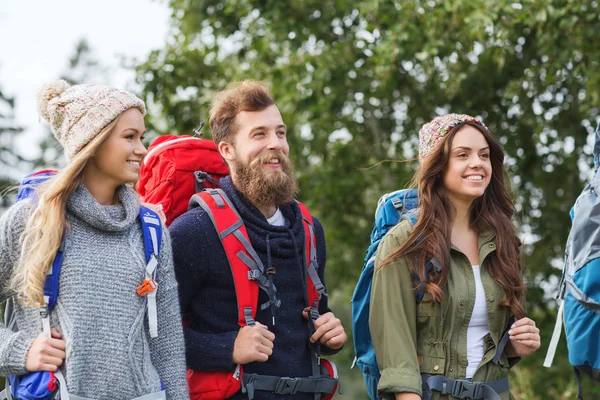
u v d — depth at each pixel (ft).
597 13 30.27
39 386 10.66
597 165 15.01
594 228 13.91
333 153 40.01
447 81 33.65
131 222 11.64
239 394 12.72
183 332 12.56
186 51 39.17
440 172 13.62
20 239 11.13
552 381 34.24
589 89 30.42
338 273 40.91
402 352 12.76
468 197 13.65
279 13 35.94
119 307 11.25
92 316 11.04
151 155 14.21
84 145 11.51
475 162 13.41
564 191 36.40
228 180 13.65
